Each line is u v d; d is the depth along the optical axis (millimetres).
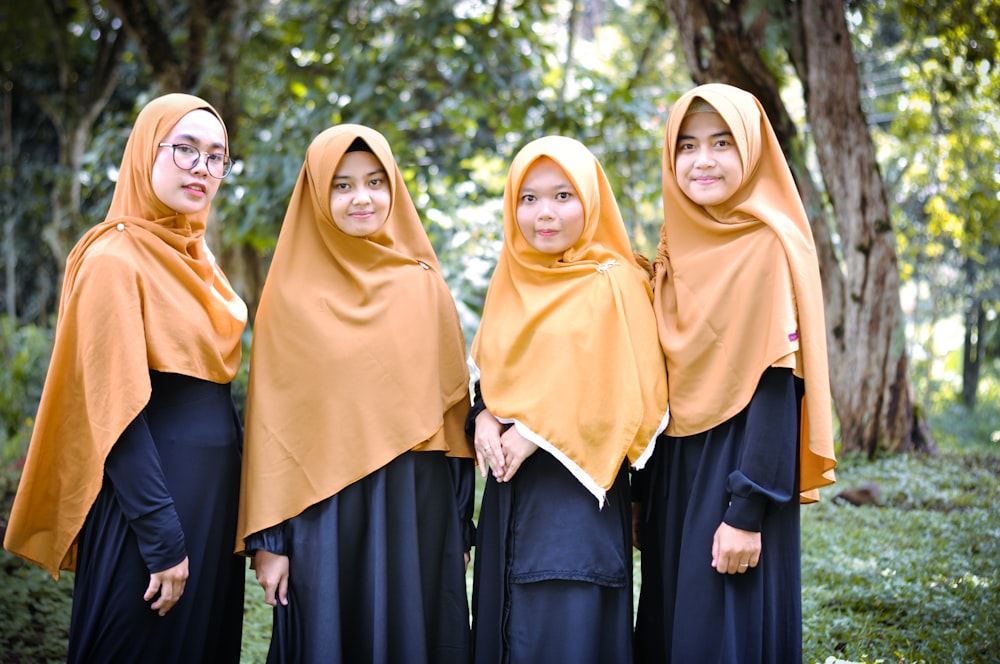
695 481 2488
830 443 2334
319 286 2648
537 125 6660
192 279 2533
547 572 2484
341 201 2592
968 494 4949
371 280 2643
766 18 5234
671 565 2559
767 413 2373
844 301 5801
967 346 9500
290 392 2586
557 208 2564
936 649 3092
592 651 2469
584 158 2623
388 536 2594
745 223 2506
